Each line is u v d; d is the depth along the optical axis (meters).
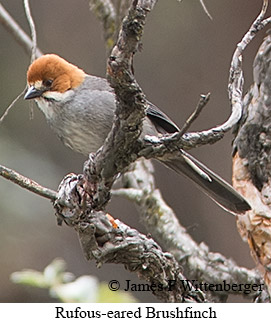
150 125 9.97
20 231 15.27
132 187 9.54
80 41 17.20
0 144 15.47
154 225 9.29
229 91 7.59
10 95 16.03
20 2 17.20
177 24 16.62
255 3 16.58
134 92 6.54
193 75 16.86
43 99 10.41
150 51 16.77
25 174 15.42
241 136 8.07
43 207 15.22
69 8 17.39
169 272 7.96
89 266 16.11
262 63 7.98
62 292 8.54
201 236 16.20
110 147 7.12
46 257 15.54
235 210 8.13
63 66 10.34
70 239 16.12
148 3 6.16
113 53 6.35
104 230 7.59
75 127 10.34
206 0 16.64
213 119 16.75
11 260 15.21
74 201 7.45
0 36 16.30
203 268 8.94
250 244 8.05
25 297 15.13
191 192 16.64
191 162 9.71
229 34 16.67
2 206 14.88
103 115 10.16
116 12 9.52
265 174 7.95
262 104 7.95
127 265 7.85
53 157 16.23
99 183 7.42
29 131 16.11
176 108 16.89
